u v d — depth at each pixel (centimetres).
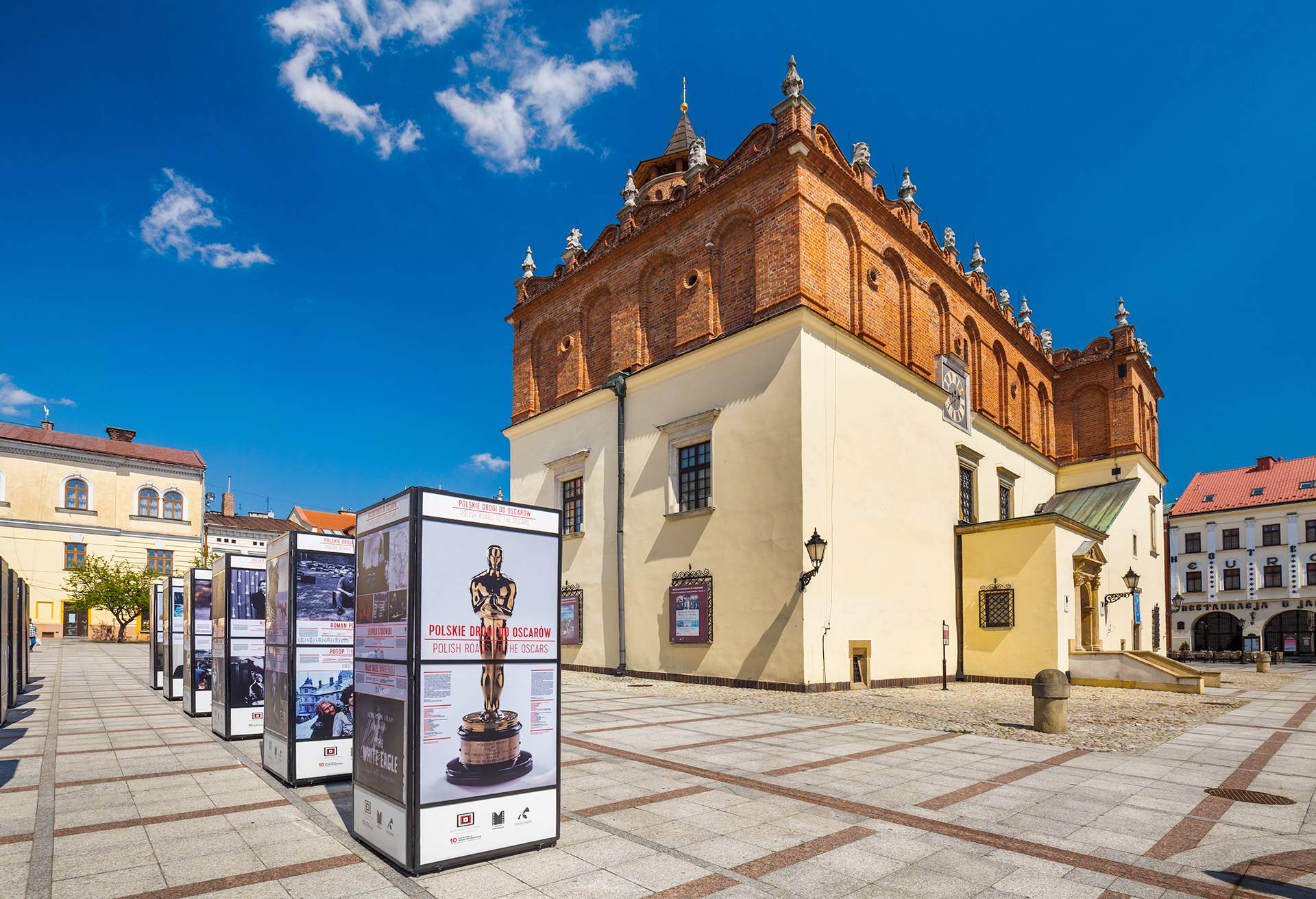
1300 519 5125
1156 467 3475
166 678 1605
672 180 2706
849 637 1734
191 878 496
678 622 1881
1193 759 934
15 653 1528
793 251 1767
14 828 609
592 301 2450
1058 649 1967
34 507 4581
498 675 557
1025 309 3177
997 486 2655
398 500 556
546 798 570
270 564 867
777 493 1698
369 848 559
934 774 819
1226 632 5428
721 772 814
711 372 1916
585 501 2281
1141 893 487
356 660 599
